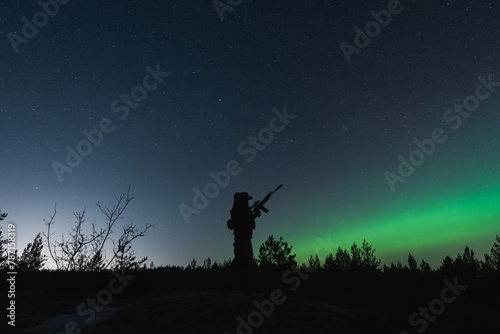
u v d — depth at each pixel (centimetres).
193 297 568
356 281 836
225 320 448
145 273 826
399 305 664
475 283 758
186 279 891
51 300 631
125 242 879
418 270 933
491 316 515
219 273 945
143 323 433
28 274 868
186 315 457
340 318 500
